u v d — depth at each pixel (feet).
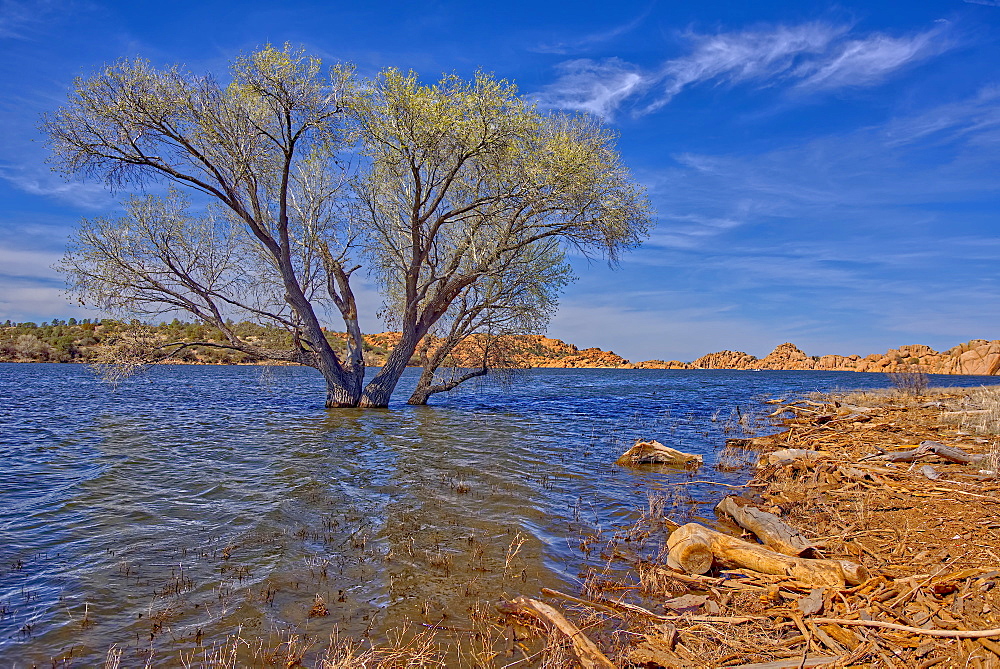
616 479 35.32
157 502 29.07
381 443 49.08
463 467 38.50
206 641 15.31
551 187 70.08
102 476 34.76
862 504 26.25
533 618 16.47
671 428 61.82
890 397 86.07
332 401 81.05
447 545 22.88
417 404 90.17
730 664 13.43
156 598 17.94
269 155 69.77
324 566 20.58
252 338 82.33
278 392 116.37
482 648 14.99
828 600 16.01
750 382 209.77
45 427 57.57
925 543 20.15
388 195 76.84
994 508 23.21
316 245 77.97
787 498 29.25
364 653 14.44
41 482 33.22
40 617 16.58
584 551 22.48
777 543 21.12
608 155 74.08
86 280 67.56
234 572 20.03
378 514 27.12
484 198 71.20
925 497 26.30
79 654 14.62
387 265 81.05
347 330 83.92
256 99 66.33
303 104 64.64
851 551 20.18
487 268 74.38
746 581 18.42
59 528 24.84
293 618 16.69
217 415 70.54
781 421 67.21
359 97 66.54
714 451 46.80
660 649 14.33
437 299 80.18
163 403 86.43
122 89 61.52
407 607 17.47
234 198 68.64
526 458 42.14
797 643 14.24
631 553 22.27
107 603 17.56
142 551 22.07
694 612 16.58
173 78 63.41
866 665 12.80
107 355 71.36
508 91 64.64
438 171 73.97
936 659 12.63
